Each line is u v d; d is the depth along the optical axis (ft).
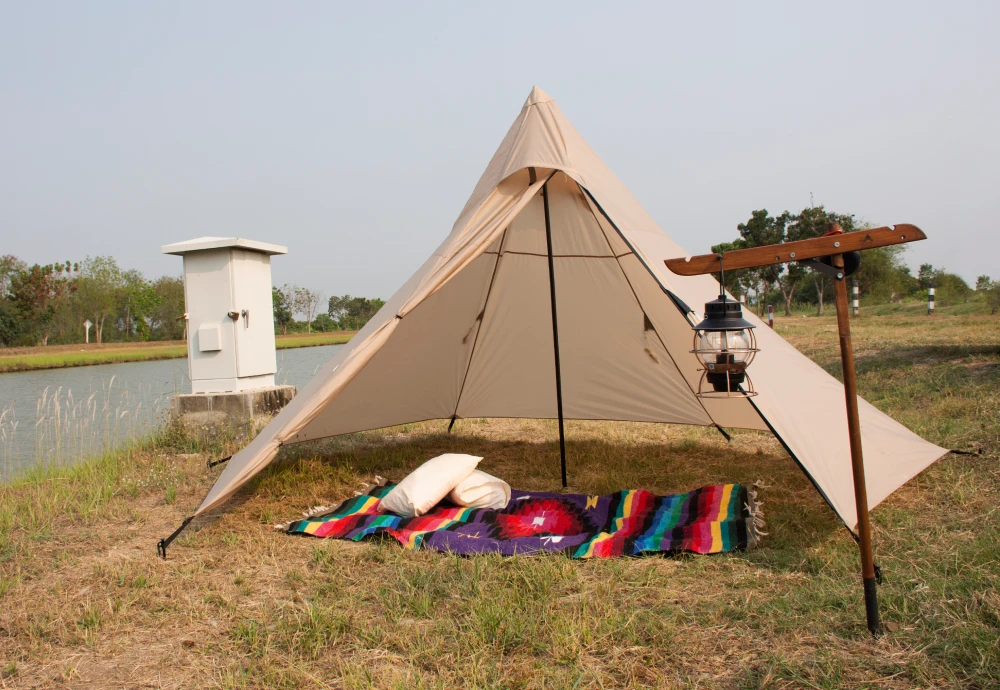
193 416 20.65
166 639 8.59
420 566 10.57
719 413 18.70
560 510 13.52
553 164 13.93
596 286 17.67
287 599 9.69
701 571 10.11
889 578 9.16
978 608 8.03
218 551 11.71
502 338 20.06
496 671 7.37
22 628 8.96
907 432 13.89
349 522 12.79
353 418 18.72
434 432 22.67
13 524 13.35
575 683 7.04
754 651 7.65
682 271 8.93
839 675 6.98
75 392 38.60
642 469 16.71
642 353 18.80
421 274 13.62
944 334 34.04
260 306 22.08
